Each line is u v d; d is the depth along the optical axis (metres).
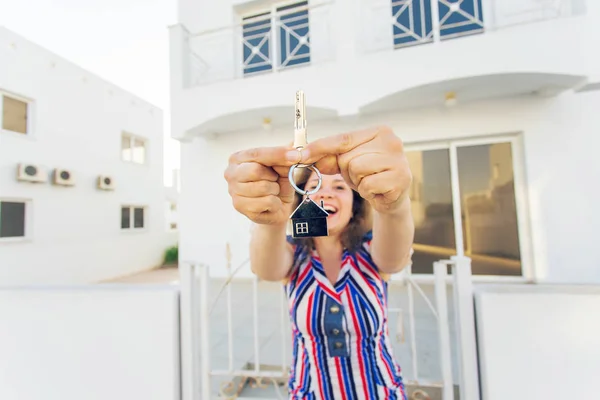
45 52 6.74
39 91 6.61
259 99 4.58
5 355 1.76
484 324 1.40
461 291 1.48
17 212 6.29
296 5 5.60
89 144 7.79
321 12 5.30
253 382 2.25
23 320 1.75
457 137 4.60
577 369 1.31
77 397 1.68
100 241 8.03
